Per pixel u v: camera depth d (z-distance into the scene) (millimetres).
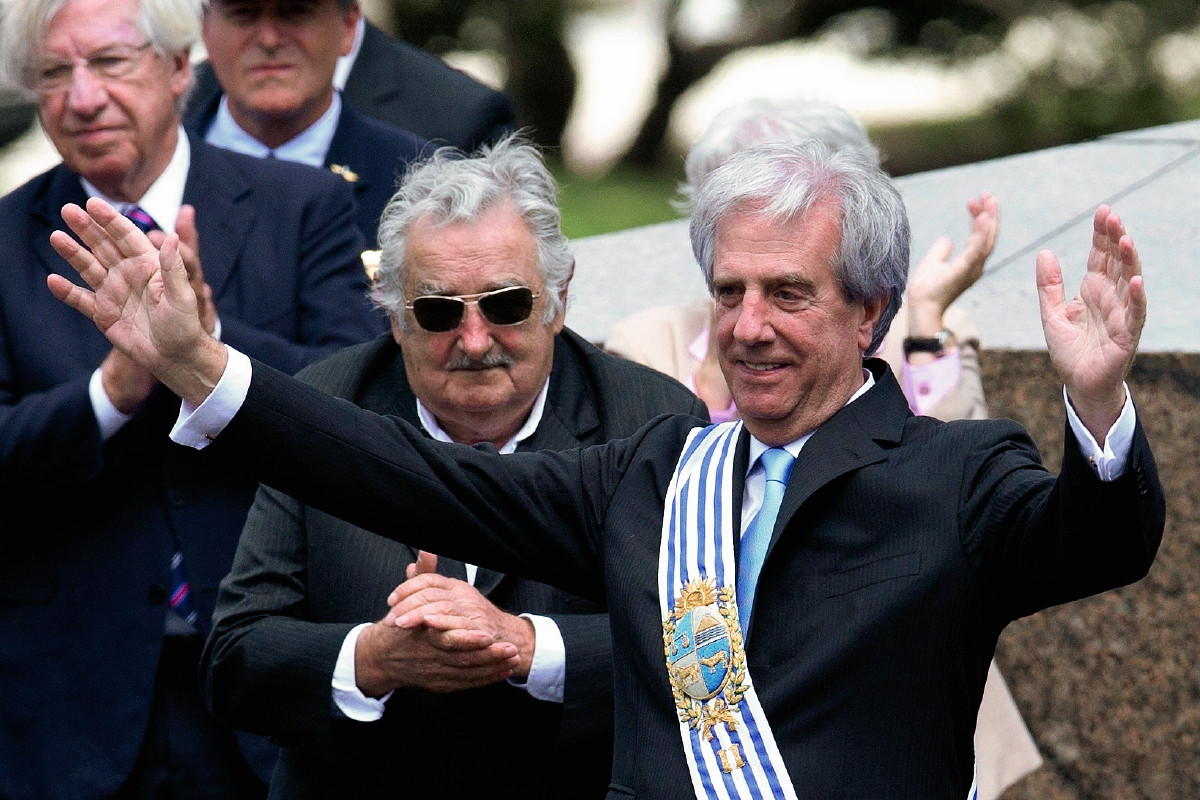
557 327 13000
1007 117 52000
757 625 10023
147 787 14328
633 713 10344
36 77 15328
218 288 15406
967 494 9844
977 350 15641
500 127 21188
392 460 10703
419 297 12391
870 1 55531
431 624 11398
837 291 10250
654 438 11148
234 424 10352
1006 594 9727
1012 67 52812
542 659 11922
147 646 14422
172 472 14664
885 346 14938
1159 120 50688
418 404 13031
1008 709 14984
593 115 58969
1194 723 16906
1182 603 16969
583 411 12992
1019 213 20859
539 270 12602
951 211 21234
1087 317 9109
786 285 10156
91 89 15102
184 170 15805
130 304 10219
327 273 15820
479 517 10922
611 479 11078
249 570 12703
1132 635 17094
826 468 10094
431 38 54969
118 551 14555
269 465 10492
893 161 51219
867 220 10211
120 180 15406
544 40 55594
